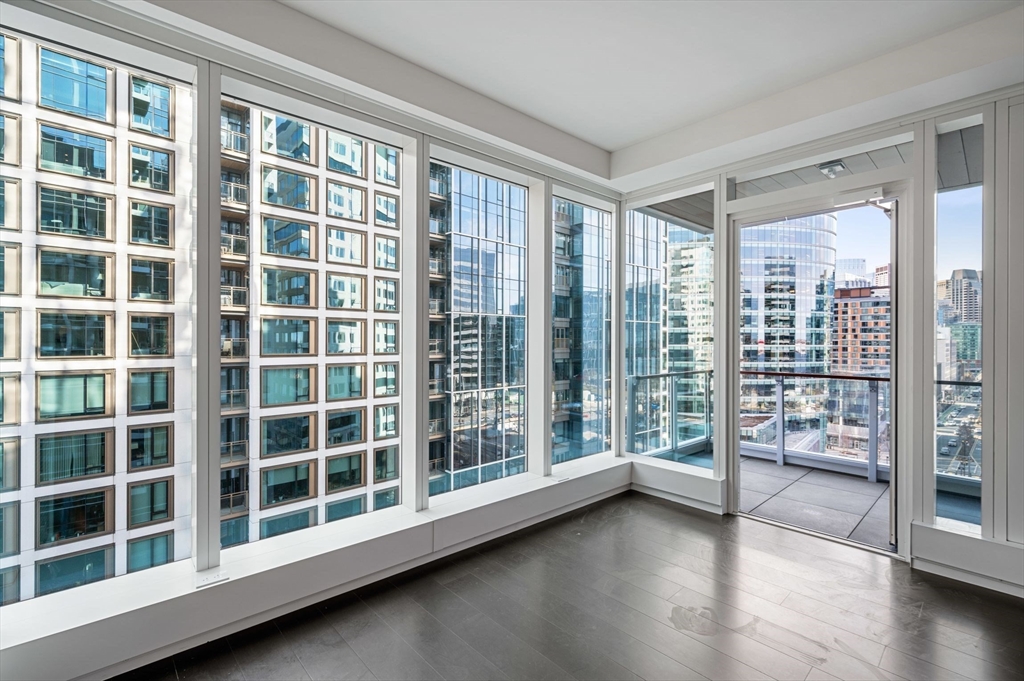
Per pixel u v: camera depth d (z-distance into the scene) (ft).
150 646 5.92
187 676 5.80
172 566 6.91
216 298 6.86
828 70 8.55
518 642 6.47
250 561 7.08
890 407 9.14
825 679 5.74
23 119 6.05
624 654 6.21
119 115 6.70
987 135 7.97
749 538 9.87
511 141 10.03
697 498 11.65
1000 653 6.20
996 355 7.91
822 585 7.95
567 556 9.08
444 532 8.95
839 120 9.00
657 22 7.22
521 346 12.07
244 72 7.04
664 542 9.71
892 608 7.25
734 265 11.42
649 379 13.35
